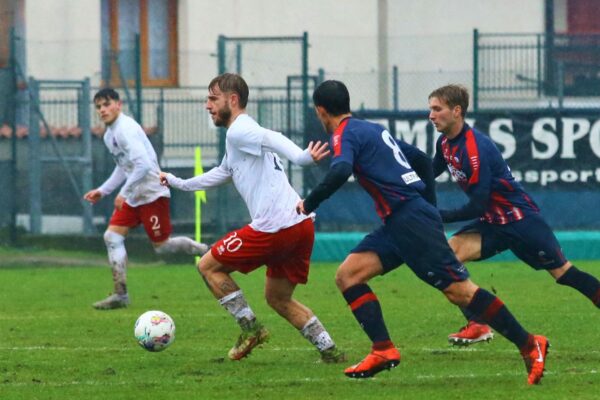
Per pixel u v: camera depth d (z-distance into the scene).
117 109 34.38
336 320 31.64
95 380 22.44
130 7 81.31
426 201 21.48
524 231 25.44
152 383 21.95
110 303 34.91
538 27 86.12
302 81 53.00
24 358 25.23
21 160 57.06
